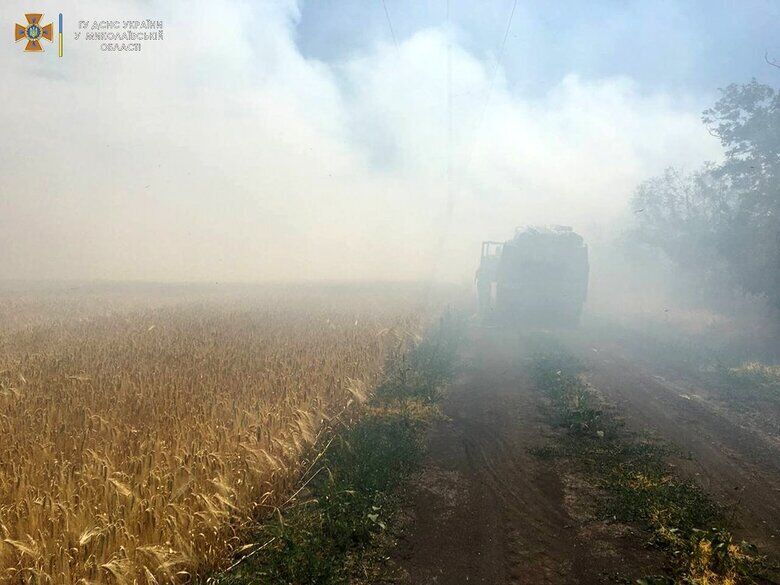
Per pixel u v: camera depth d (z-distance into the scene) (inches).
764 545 201.2
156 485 193.2
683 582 175.8
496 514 227.8
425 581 179.5
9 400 300.8
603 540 205.3
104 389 327.0
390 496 240.2
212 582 167.6
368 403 377.7
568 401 402.0
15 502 178.5
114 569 141.9
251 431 251.0
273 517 214.2
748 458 295.1
